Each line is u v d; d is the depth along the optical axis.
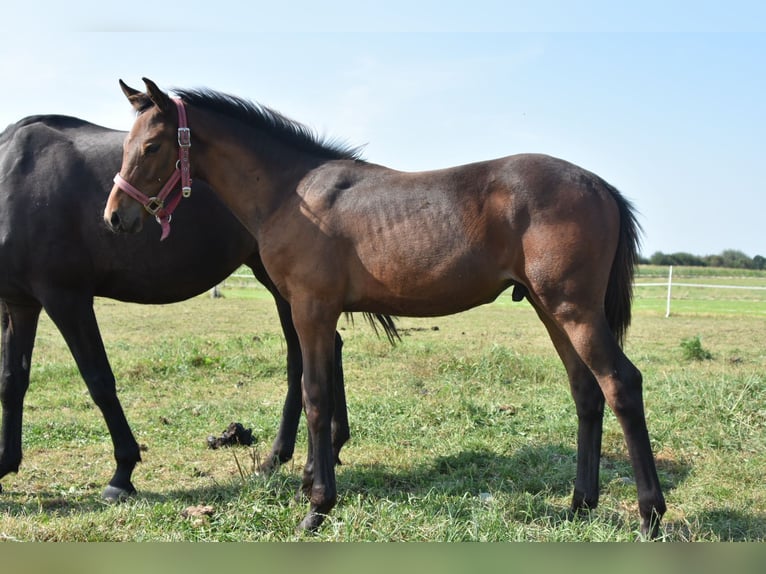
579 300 3.38
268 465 4.89
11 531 3.59
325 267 3.72
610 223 3.47
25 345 4.68
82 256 4.38
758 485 4.44
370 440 5.54
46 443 5.53
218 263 4.88
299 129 4.10
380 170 3.87
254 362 8.68
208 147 4.04
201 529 3.64
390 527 3.62
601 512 3.96
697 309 17.64
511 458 5.05
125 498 4.30
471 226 3.51
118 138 4.55
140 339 11.19
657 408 5.98
